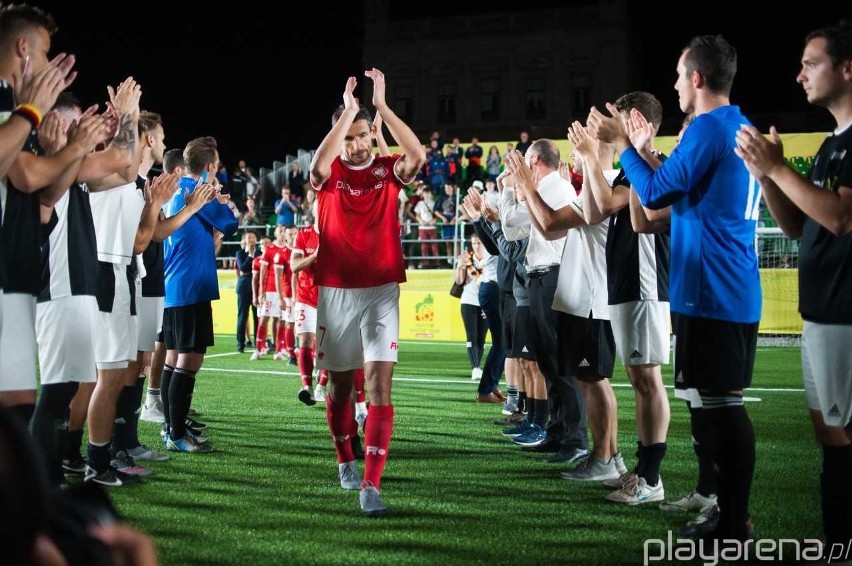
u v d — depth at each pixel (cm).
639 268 392
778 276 1550
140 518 358
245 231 2133
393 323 395
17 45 294
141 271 487
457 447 554
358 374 647
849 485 279
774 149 266
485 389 789
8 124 256
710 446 312
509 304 687
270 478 449
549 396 577
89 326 363
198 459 507
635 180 327
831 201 256
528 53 3906
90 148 297
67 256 357
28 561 78
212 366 1141
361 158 402
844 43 270
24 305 293
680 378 320
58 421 358
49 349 355
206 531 336
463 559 297
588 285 438
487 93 3981
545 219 426
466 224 1862
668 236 403
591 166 388
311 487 425
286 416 694
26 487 77
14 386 289
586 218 406
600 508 381
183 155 599
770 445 548
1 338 286
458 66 3988
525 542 321
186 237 538
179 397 530
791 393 837
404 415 707
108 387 420
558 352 450
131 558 90
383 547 313
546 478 453
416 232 1956
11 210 289
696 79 329
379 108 400
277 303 1274
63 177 313
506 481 445
